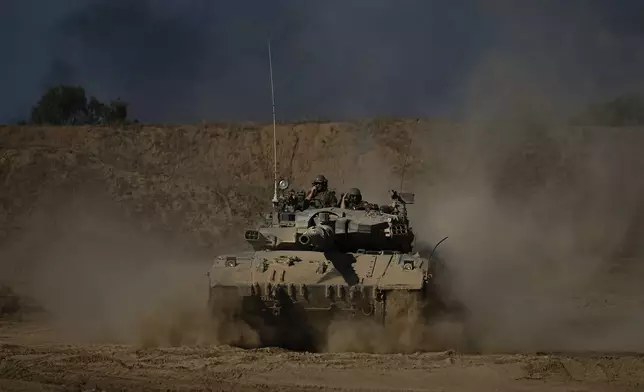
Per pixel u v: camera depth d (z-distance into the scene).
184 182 124.81
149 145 139.38
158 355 45.12
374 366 42.53
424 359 44.84
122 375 39.22
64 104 164.88
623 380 39.88
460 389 37.59
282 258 51.16
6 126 138.75
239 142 142.75
